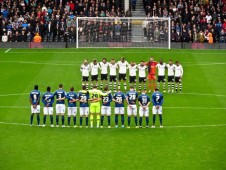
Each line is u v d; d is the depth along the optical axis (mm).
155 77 65250
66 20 84250
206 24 84812
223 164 46125
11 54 79312
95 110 53969
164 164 46156
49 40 83688
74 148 49125
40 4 86750
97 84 65875
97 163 46312
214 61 76375
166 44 82625
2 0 86625
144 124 54969
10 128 53625
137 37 82750
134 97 53719
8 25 84000
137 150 48781
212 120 55875
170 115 57312
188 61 76438
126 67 64938
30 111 58062
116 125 54062
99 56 78312
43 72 71125
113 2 87500
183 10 85875
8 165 45906
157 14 86000
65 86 65750
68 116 54250
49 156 47594
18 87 65375
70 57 77875
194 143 50250
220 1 87938
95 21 82938
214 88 65625
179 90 65000
